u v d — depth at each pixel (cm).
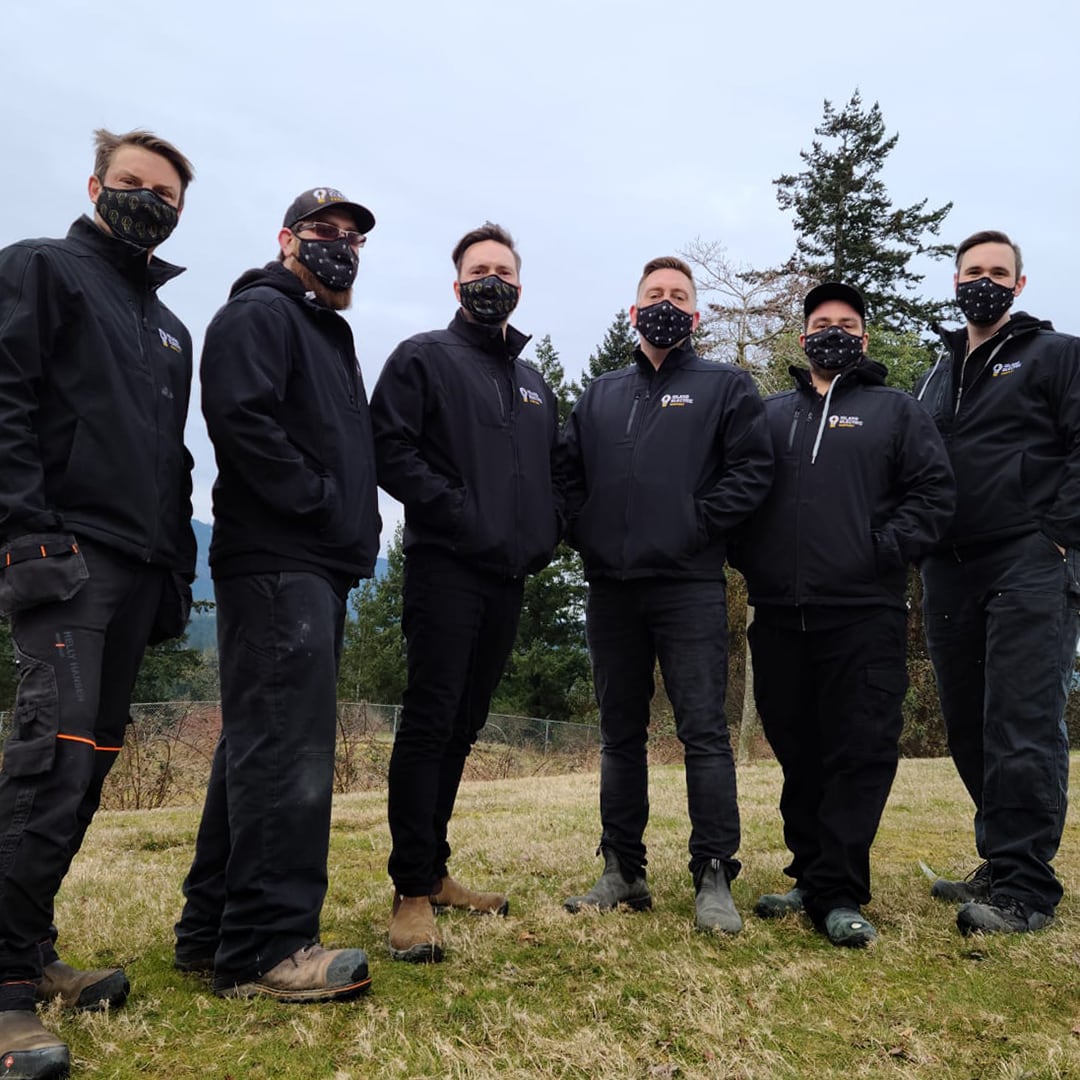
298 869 247
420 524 308
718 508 334
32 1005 205
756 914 337
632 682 352
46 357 227
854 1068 210
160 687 2781
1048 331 357
